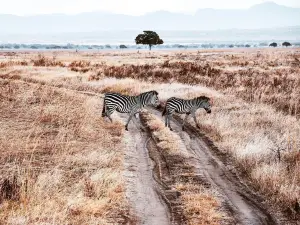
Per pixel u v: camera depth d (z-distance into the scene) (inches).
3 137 908.0
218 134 1022.4
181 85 1834.4
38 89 1520.7
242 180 734.5
